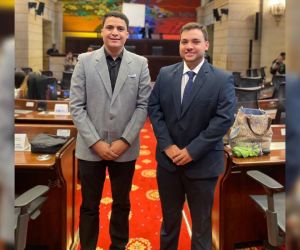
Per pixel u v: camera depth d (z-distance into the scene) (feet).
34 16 39.40
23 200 5.65
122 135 7.19
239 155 7.76
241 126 8.01
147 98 7.43
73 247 8.81
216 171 6.82
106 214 10.79
